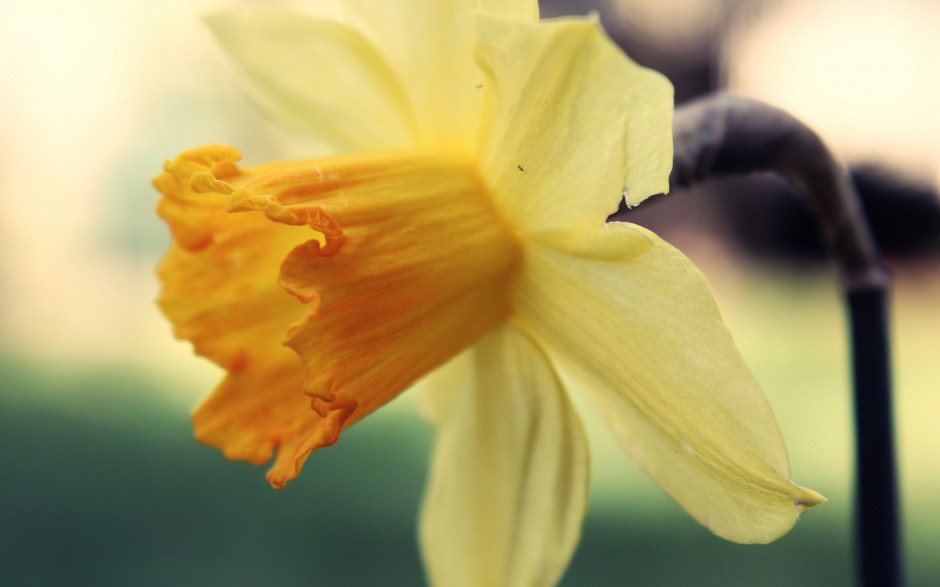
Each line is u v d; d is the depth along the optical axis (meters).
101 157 0.92
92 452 0.57
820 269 1.03
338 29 0.23
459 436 0.24
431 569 0.24
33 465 0.56
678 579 0.48
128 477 0.55
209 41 0.93
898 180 1.02
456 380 0.24
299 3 0.31
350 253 0.21
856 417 0.24
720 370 0.20
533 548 0.23
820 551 0.50
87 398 0.65
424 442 0.61
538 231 0.21
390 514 0.52
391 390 0.22
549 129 0.20
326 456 0.58
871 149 1.02
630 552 0.50
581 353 0.22
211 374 0.71
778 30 0.98
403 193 0.22
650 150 0.19
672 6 0.94
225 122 0.92
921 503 0.56
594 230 0.20
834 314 0.93
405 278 0.21
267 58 0.23
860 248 0.23
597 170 0.20
